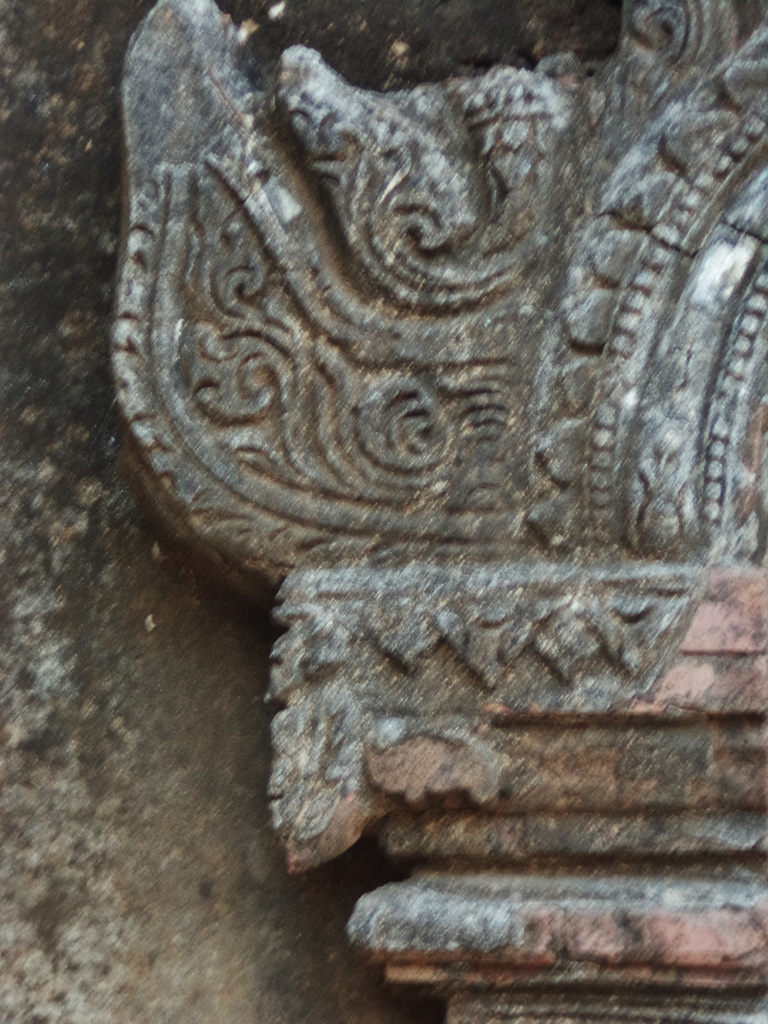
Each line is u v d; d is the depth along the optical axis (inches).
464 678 65.8
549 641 65.3
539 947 62.7
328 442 69.1
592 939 62.5
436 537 67.9
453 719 65.5
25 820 72.8
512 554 67.4
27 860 72.3
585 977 63.0
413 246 69.9
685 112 68.9
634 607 64.9
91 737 73.7
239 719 73.5
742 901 62.2
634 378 67.0
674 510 65.5
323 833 65.1
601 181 69.9
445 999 66.1
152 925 71.3
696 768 64.0
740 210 68.0
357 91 72.1
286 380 69.7
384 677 66.4
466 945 62.8
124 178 72.9
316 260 70.3
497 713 65.2
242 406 69.7
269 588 70.6
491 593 66.2
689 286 67.6
